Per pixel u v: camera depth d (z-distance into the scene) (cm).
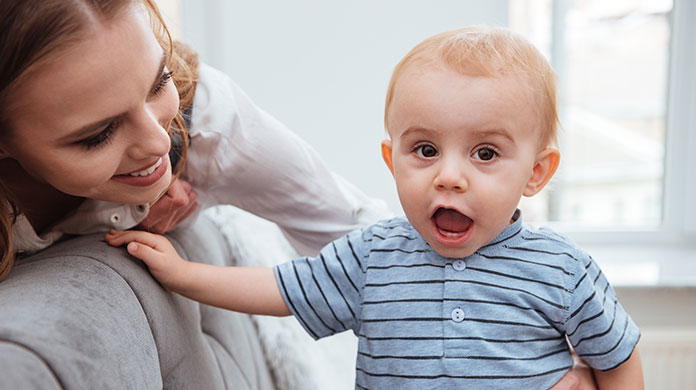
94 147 59
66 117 55
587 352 79
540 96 73
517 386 73
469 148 70
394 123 74
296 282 80
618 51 194
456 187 69
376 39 169
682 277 171
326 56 170
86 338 53
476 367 73
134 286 68
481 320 74
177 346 74
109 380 54
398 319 76
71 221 77
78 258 66
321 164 97
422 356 74
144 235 76
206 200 94
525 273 76
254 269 82
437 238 72
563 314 76
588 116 199
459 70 70
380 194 175
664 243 195
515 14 178
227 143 86
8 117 56
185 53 86
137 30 57
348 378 131
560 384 76
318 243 102
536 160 76
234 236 125
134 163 62
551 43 190
